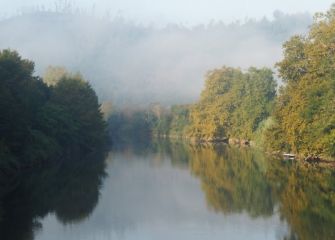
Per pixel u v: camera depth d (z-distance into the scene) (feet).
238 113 418.51
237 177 192.34
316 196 143.84
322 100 225.35
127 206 138.31
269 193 152.76
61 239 103.04
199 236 105.19
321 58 233.35
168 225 114.93
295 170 204.64
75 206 138.10
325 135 222.89
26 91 238.68
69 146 309.01
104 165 248.11
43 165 238.68
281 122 263.08
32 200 146.30
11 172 196.85
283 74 266.57
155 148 397.19
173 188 169.07
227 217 122.21
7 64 233.96
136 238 104.58
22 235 105.50
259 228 110.01
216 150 345.31
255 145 364.17
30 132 229.86
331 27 235.40
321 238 99.04
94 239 103.14
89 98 362.12
